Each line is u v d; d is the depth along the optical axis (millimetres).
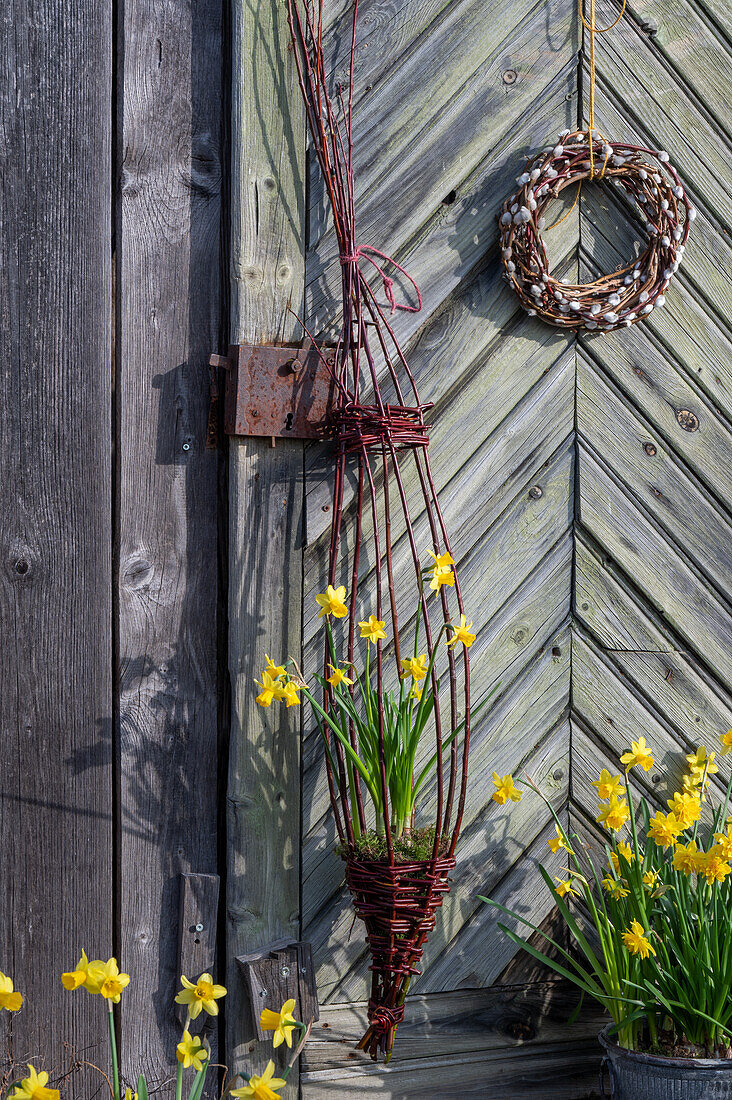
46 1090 4195
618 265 4777
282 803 4578
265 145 4578
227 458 4598
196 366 4582
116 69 4547
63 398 4520
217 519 4598
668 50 4797
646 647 4785
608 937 4562
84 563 4527
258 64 4574
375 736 4500
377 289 4645
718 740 4816
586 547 4762
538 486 4734
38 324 4512
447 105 4672
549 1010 4695
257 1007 4516
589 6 4742
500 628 4707
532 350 4730
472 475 4699
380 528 4652
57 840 4504
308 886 4598
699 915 4535
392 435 4508
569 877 4719
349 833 4488
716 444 4828
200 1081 4309
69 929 4504
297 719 4590
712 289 4828
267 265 4582
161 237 4562
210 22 4586
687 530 4809
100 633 4535
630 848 4672
